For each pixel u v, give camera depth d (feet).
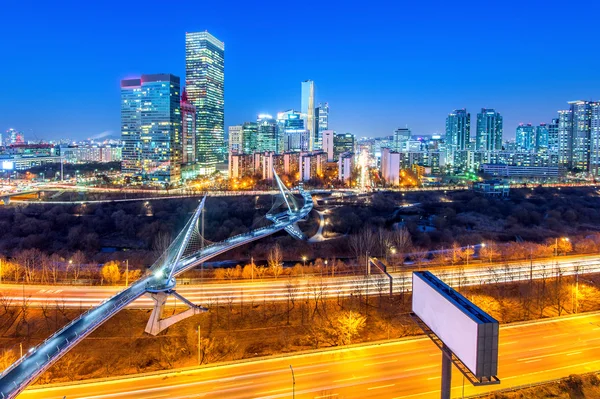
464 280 494.59
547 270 540.93
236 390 282.97
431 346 345.10
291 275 524.52
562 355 327.26
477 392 278.26
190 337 366.43
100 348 351.46
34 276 502.38
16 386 254.06
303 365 316.81
